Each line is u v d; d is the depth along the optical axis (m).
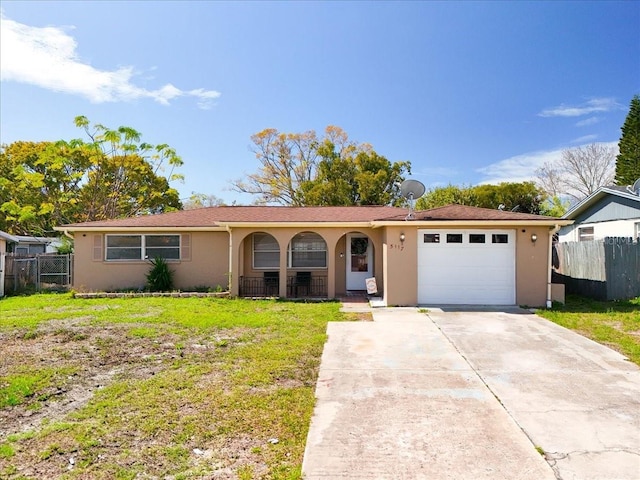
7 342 7.41
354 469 3.40
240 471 3.38
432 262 11.74
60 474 3.31
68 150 29.69
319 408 4.64
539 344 7.34
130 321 9.13
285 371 5.88
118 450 3.70
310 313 10.45
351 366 6.14
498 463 3.47
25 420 4.34
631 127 28.28
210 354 6.72
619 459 3.52
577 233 18.27
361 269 14.95
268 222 13.26
